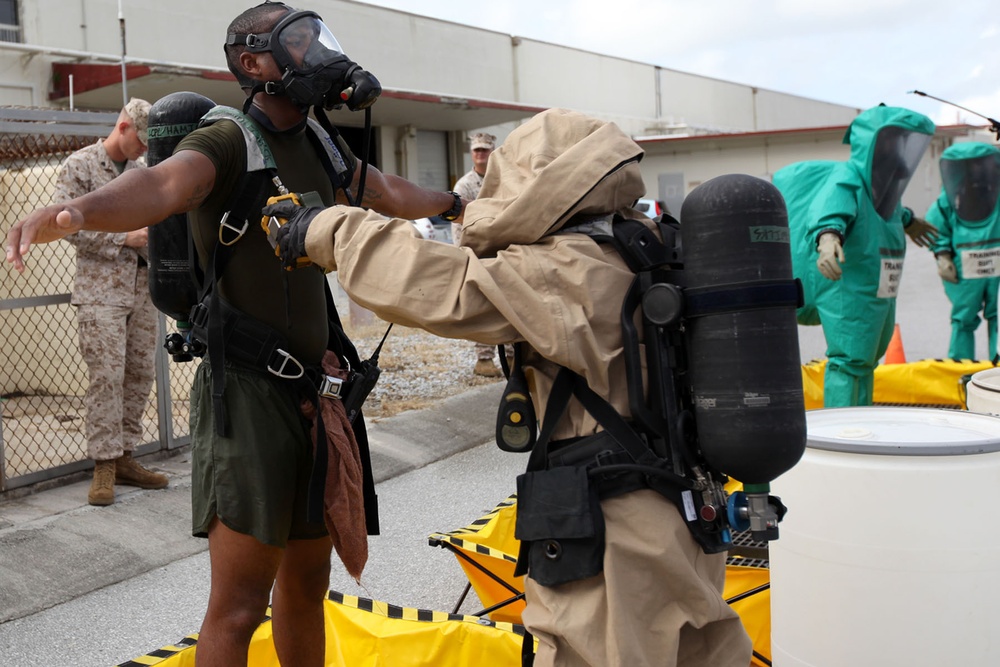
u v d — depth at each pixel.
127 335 5.33
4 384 7.66
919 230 7.26
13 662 3.56
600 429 2.08
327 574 2.70
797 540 2.72
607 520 2.02
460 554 3.70
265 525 2.32
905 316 13.39
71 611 4.01
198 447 2.38
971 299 7.66
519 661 3.17
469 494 5.64
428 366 9.03
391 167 25.66
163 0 19.41
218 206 2.32
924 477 2.52
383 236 2.03
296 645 2.73
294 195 2.21
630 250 2.08
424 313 1.97
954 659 2.54
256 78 2.39
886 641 2.59
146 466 5.85
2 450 5.16
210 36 20.38
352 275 2.03
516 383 2.14
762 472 1.94
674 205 33.84
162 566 4.52
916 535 2.53
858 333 5.29
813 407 6.93
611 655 1.95
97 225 1.96
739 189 1.92
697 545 2.09
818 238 5.10
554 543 2.00
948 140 39.78
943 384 6.82
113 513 4.93
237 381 2.35
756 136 32.19
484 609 3.57
